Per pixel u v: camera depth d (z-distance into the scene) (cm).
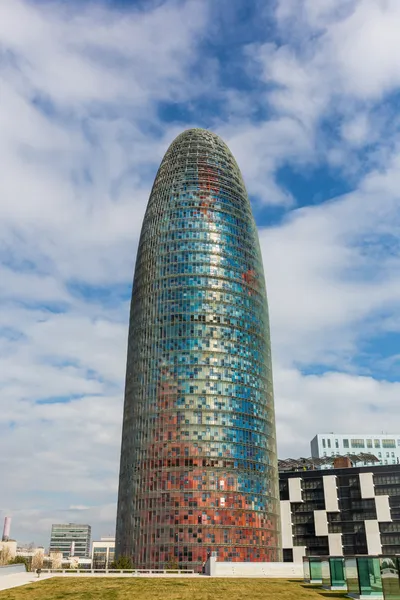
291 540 17962
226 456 15725
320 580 8169
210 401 16312
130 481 15850
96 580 8419
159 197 19712
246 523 15150
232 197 19925
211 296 17788
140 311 18138
